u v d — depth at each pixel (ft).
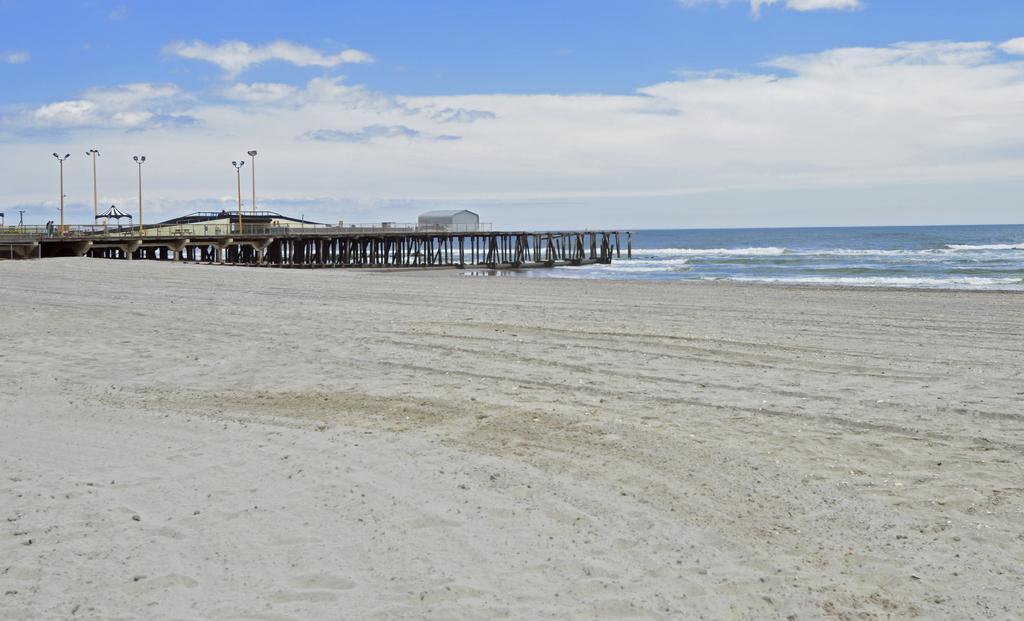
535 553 15.64
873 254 222.69
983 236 404.57
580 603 13.58
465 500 18.52
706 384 31.68
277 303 63.57
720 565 15.23
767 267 171.94
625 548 15.96
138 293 72.79
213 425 25.41
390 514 17.62
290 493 18.99
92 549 15.61
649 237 614.34
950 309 62.39
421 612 13.20
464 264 214.48
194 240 172.35
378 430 24.85
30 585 14.05
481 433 24.49
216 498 18.63
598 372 34.12
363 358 37.55
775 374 33.78
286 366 35.68
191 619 12.88
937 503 18.54
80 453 22.40
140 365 35.94
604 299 70.18
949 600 13.96
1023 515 17.80
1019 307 64.23
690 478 20.16
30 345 41.22
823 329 48.37
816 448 22.85
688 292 80.84
